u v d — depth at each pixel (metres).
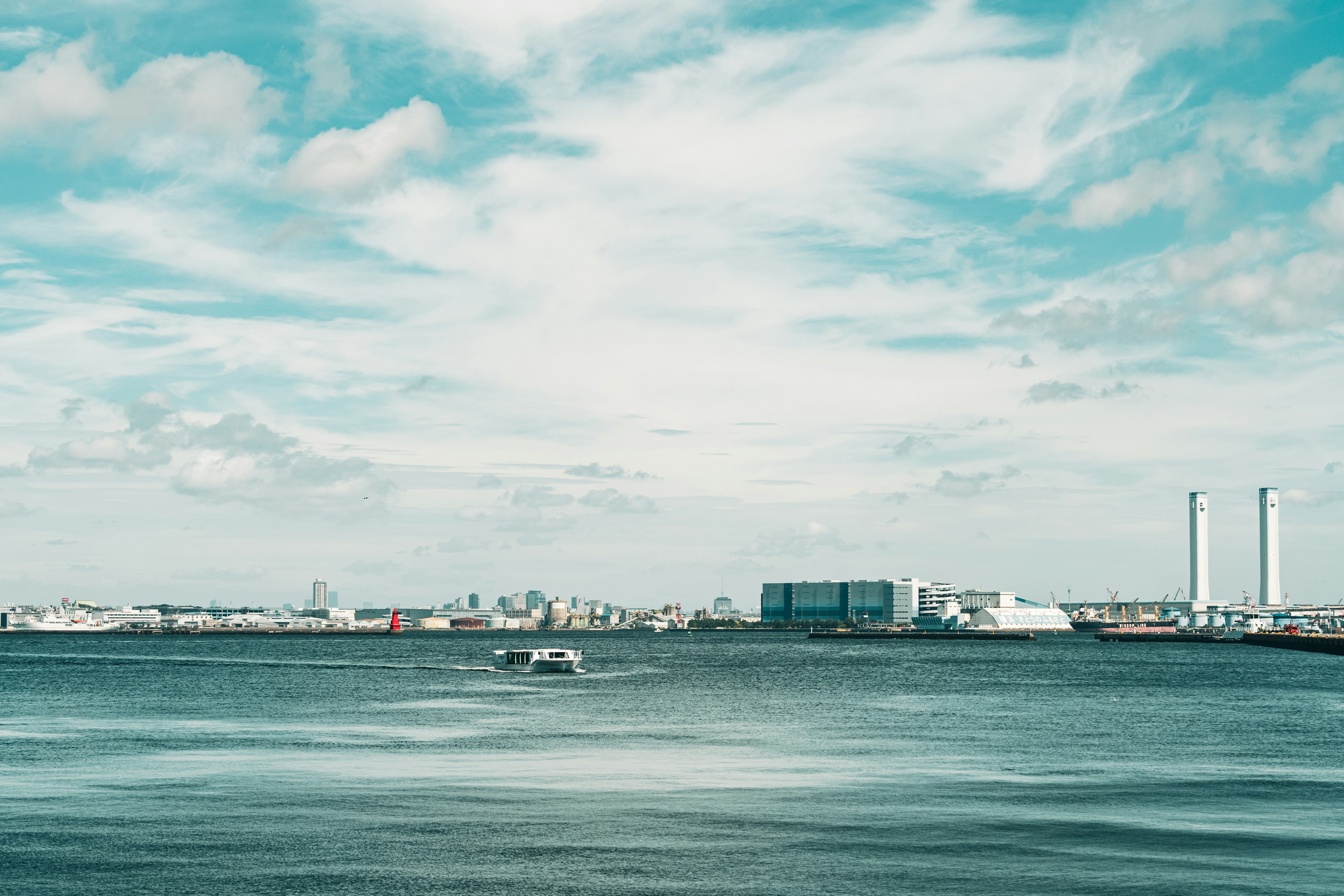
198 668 188.00
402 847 37.97
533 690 130.25
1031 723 86.62
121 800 47.16
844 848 37.94
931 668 195.12
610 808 45.56
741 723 85.75
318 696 118.75
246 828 41.19
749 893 32.06
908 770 58.25
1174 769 58.88
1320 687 139.88
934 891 32.19
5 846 38.03
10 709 100.25
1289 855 36.91
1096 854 37.16
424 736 74.94
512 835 39.94
